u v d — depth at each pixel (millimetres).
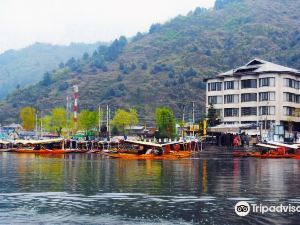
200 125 175250
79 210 41500
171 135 188500
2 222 36906
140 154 131250
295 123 175875
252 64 181500
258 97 171750
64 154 154625
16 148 174500
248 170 84250
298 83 177250
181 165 98438
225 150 143250
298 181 64688
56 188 56094
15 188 56062
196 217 38594
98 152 157125
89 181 64125
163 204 44406
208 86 186375
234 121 177625
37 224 36281
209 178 68812
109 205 43875
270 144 135875
